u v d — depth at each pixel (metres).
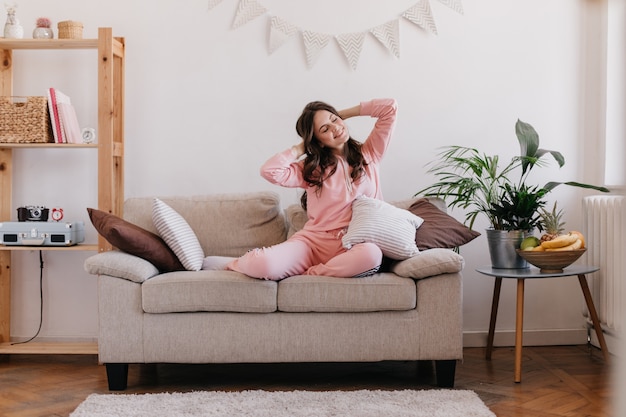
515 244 2.98
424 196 3.20
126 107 3.44
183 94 3.44
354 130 3.42
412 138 3.45
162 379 2.83
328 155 2.89
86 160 3.45
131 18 3.43
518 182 3.47
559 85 3.48
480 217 3.46
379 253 2.60
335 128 2.85
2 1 3.45
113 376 2.65
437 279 2.58
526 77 3.48
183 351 2.59
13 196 3.45
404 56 3.45
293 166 2.94
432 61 3.45
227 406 2.31
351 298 2.55
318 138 2.89
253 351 2.58
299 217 3.12
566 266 2.92
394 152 3.45
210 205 3.16
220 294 2.55
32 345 3.25
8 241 3.12
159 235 2.95
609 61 3.38
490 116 3.47
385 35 3.44
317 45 3.43
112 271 2.59
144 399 2.42
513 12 3.47
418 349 2.58
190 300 2.56
